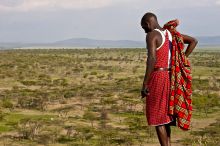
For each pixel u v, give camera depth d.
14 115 34.59
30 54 187.75
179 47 5.61
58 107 40.53
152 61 5.47
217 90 58.06
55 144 24.11
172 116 5.58
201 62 136.38
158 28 5.74
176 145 24.08
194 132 27.58
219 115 35.72
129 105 40.66
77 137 25.73
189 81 5.58
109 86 63.50
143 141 25.17
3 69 96.38
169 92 5.55
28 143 24.09
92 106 41.19
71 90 57.38
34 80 73.12
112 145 24.09
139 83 68.69
